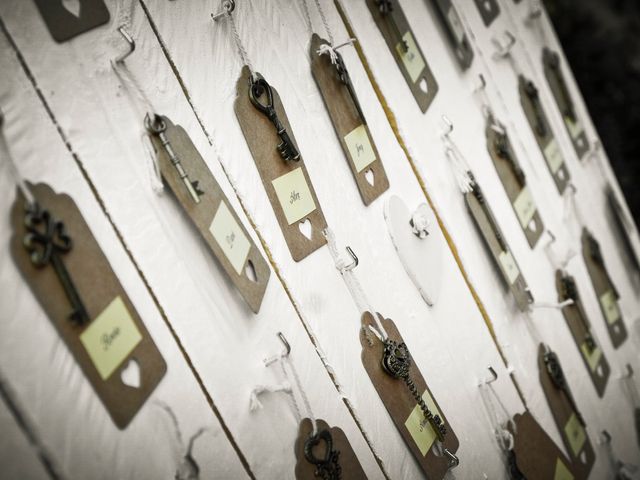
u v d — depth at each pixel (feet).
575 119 6.49
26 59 2.75
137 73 3.12
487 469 4.43
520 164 5.57
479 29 5.55
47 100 2.78
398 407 3.92
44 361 2.53
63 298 2.61
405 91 4.66
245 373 3.22
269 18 3.82
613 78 9.33
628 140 9.18
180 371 2.98
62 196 2.72
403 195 4.44
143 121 3.09
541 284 5.38
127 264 2.89
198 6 3.46
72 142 2.82
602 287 6.19
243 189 3.43
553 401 5.16
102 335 2.71
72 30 2.91
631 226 6.89
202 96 3.37
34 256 2.54
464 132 5.09
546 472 4.78
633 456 5.87
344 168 4.07
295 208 3.66
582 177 6.40
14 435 2.42
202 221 3.15
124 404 2.73
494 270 4.98
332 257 3.82
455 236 4.72
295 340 3.50
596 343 5.87
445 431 4.12
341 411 3.61
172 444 2.88
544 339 5.29
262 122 3.62
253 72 3.61
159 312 2.96
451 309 4.54
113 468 2.66
